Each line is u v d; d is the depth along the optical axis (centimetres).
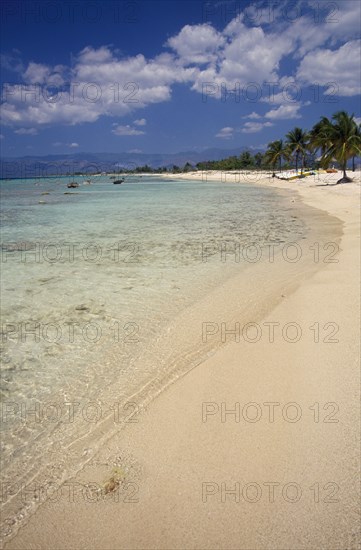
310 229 1573
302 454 331
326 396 409
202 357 518
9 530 280
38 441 373
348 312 620
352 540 255
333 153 4738
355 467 313
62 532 276
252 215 2181
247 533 265
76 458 348
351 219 1759
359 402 394
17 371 505
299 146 6800
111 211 2603
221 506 287
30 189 6334
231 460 332
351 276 818
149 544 262
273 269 947
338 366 464
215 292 790
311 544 255
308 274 872
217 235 1525
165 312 690
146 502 296
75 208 2862
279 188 5047
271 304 696
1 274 980
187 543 262
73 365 518
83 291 827
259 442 350
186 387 450
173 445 355
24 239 1532
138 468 331
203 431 371
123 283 881
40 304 752
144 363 513
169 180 10212
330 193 3478
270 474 313
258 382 448
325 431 356
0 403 437
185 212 2444
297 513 277
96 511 291
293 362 484
